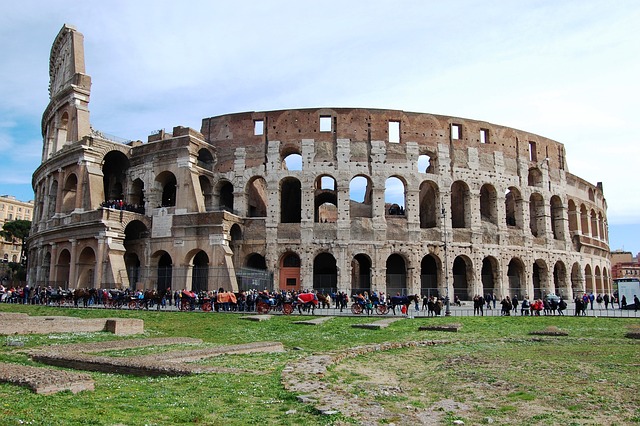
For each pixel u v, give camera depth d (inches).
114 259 2536.9
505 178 3053.6
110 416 481.1
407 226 2768.2
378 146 2815.0
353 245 2691.9
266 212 2947.8
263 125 2869.1
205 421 477.4
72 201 2945.4
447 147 2918.3
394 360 932.0
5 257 6323.8
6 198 6978.4
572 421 519.8
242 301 2000.5
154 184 2802.7
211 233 2566.4
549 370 819.4
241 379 669.3
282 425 470.6
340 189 2748.5
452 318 1761.8
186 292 1984.5
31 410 482.0
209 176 2869.1
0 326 1176.2
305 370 723.4
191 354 882.1
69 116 3036.4
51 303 2368.4
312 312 1898.4
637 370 819.4
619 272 7239.2
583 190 3636.8
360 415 511.2
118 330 1314.0
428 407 568.7
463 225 3048.7
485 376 765.3
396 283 2802.7
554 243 3218.5
